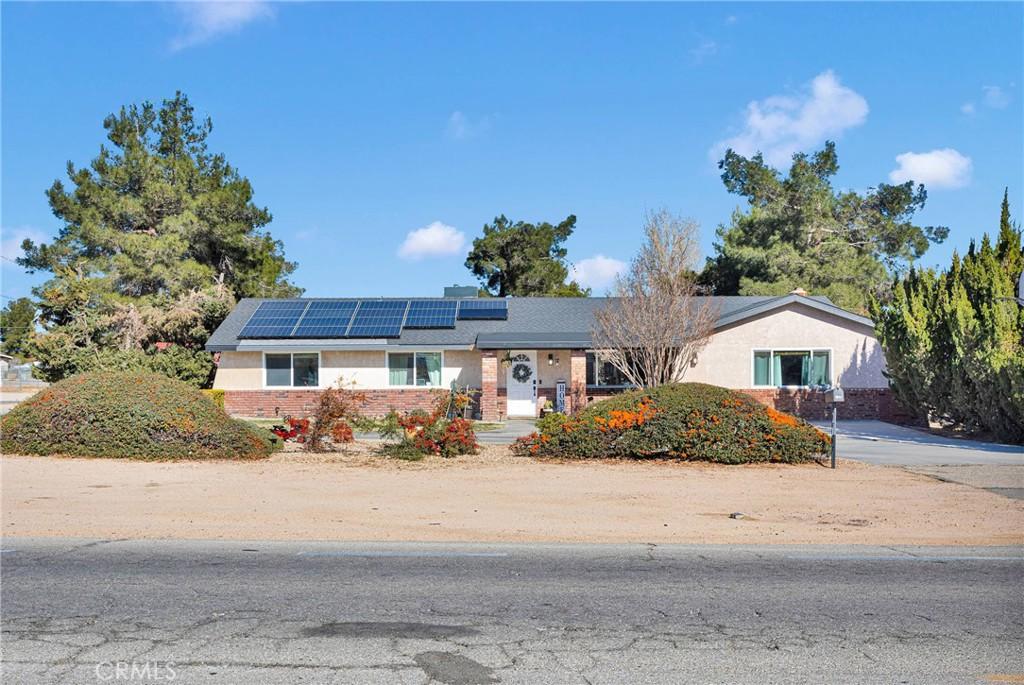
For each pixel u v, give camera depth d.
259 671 5.67
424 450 17.86
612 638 6.42
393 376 32.31
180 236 40.84
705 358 31.08
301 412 31.86
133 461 16.88
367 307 34.59
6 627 6.64
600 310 29.88
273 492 13.73
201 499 13.07
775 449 17.22
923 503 13.16
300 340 31.94
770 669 5.75
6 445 17.62
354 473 15.77
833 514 12.23
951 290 24.64
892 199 51.09
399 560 9.16
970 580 8.36
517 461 17.36
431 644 6.25
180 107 46.00
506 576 8.41
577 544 10.11
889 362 26.50
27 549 9.70
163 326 36.47
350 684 5.44
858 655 6.06
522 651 6.09
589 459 17.52
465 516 11.91
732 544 10.17
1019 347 21.84
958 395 23.50
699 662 5.88
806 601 7.52
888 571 8.73
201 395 18.31
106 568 8.71
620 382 32.22
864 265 47.12
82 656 5.97
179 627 6.65
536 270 51.81
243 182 44.84
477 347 30.80
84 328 34.28
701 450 17.20
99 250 40.47
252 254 44.97
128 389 17.69
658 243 29.00
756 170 50.59
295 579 8.24
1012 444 22.22
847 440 23.44
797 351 30.97
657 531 10.97
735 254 47.62
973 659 5.99
